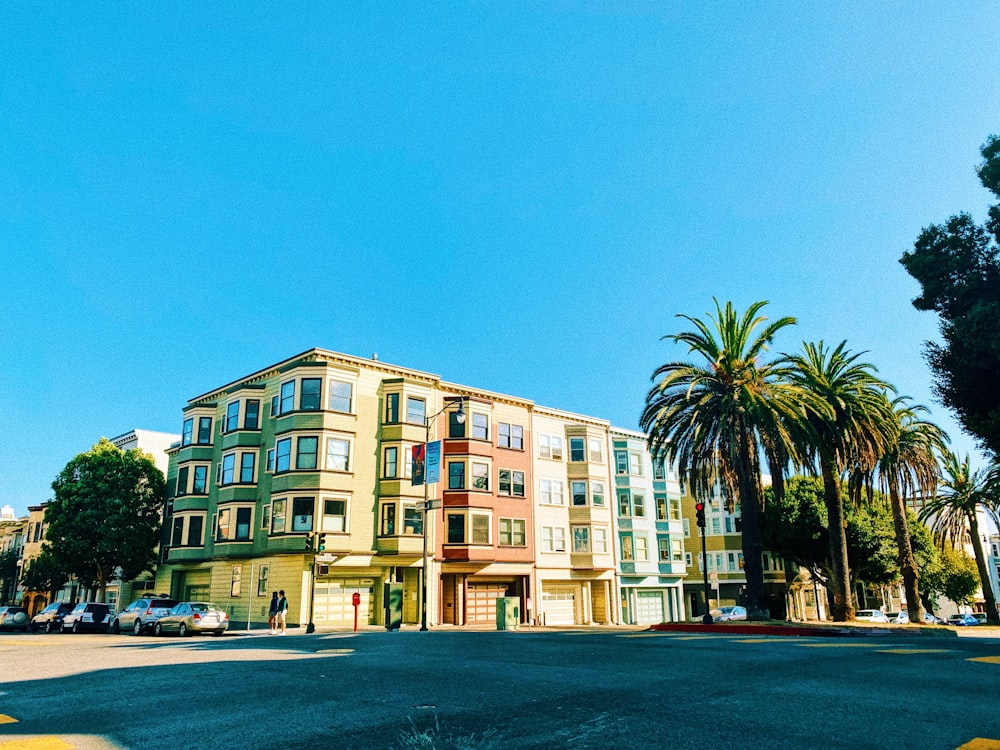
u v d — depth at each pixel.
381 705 8.86
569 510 50.34
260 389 43.91
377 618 39.81
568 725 7.56
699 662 12.62
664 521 55.75
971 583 71.94
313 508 38.25
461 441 44.50
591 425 53.34
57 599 62.53
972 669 11.06
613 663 12.78
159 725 7.96
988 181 19.53
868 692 9.07
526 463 48.19
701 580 63.62
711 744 6.64
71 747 7.01
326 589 38.25
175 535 45.53
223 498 42.72
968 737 6.72
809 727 7.22
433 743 6.91
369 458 41.00
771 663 12.29
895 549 52.69
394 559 40.00
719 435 29.59
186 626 30.36
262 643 20.75
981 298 19.28
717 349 30.30
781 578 62.31
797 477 54.94
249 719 8.18
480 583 44.25
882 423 31.47
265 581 39.50
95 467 48.78
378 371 42.72
